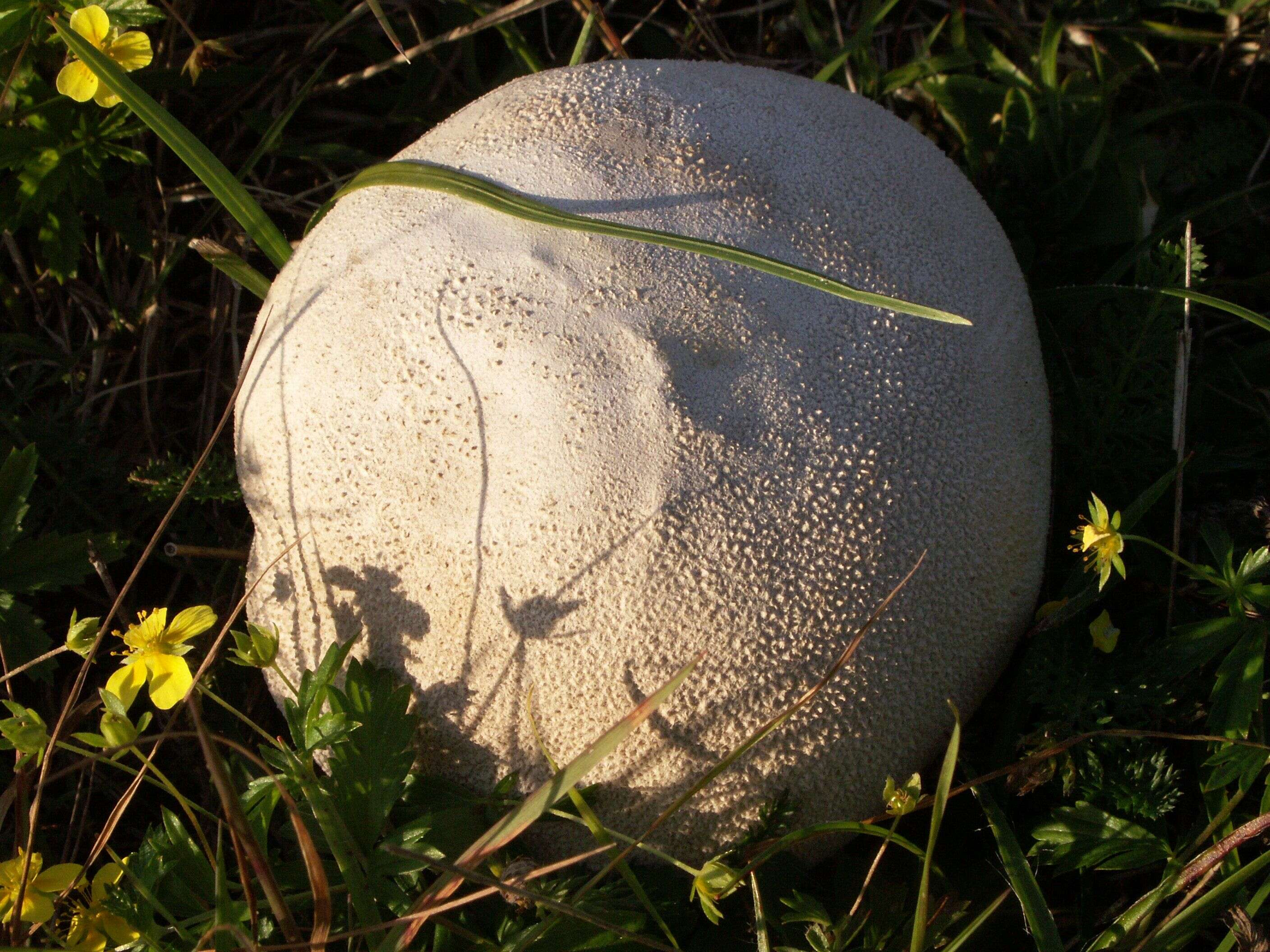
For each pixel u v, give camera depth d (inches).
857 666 10.8
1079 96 13.3
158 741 10.3
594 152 11.1
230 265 12.1
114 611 11.1
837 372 10.8
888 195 11.3
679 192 11.0
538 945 10.7
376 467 10.8
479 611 10.7
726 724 10.7
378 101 13.6
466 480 10.7
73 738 11.8
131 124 12.6
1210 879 11.2
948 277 11.2
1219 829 11.2
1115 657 11.7
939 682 11.0
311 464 10.9
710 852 11.0
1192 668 11.3
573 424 10.6
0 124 12.3
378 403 10.8
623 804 10.9
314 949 10.3
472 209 11.0
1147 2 13.7
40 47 12.3
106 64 11.4
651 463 10.6
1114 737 11.4
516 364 10.7
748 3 14.0
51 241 12.6
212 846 11.5
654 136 11.1
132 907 10.6
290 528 11.0
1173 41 13.8
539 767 10.8
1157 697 11.4
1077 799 11.4
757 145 11.2
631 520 10.6
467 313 10.8
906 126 11.8
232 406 11.3
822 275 10.9
